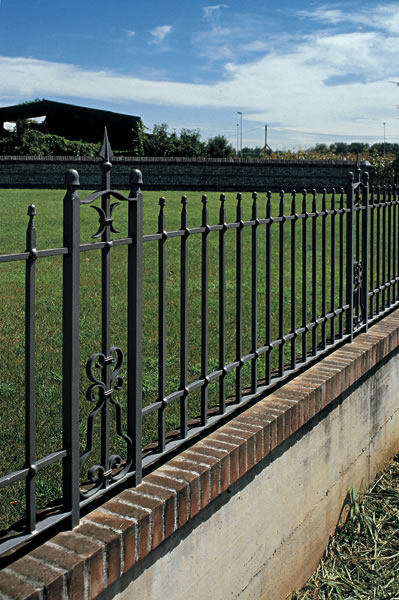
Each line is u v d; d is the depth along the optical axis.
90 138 46.16
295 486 3.35
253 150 56.09
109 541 2.00
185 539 2.44
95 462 3.36
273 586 3.20
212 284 8.19
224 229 2.90
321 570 3.65
